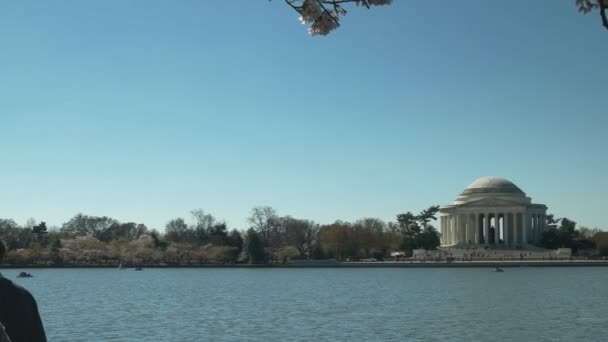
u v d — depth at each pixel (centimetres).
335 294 13025
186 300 11988
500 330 7638
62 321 8794
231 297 12600
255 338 7181
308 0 1511
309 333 7506
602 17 1217
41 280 19412
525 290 13388
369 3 1452
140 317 9219
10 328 1547
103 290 14888
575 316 8906
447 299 11600
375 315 9231
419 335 7306
